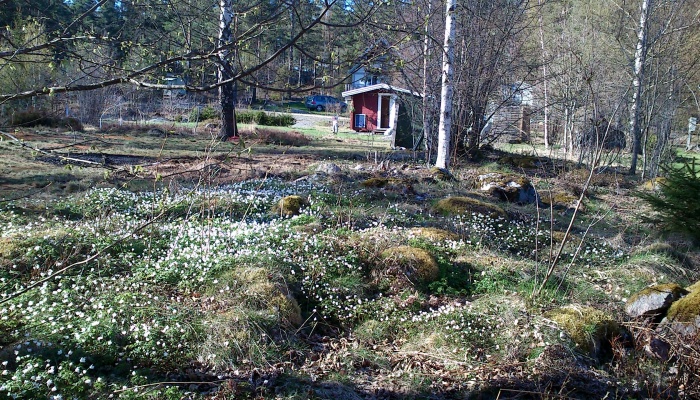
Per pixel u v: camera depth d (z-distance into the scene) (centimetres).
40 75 1517
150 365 518
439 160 1492
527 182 1319
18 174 1236
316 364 568
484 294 730
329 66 468
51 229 771
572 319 636
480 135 2077
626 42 2378
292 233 807
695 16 2297
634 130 2000
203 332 559
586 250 920
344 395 514
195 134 2270
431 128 1772
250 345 555
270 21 451
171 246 748
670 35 2158
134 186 1162
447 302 709
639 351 627
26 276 643
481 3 1788
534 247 938
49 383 445
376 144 2559
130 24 558
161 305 596
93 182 1190
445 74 1456
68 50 468
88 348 510
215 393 491
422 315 662
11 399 433
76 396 449
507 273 774
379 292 722
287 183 1230
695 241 980
